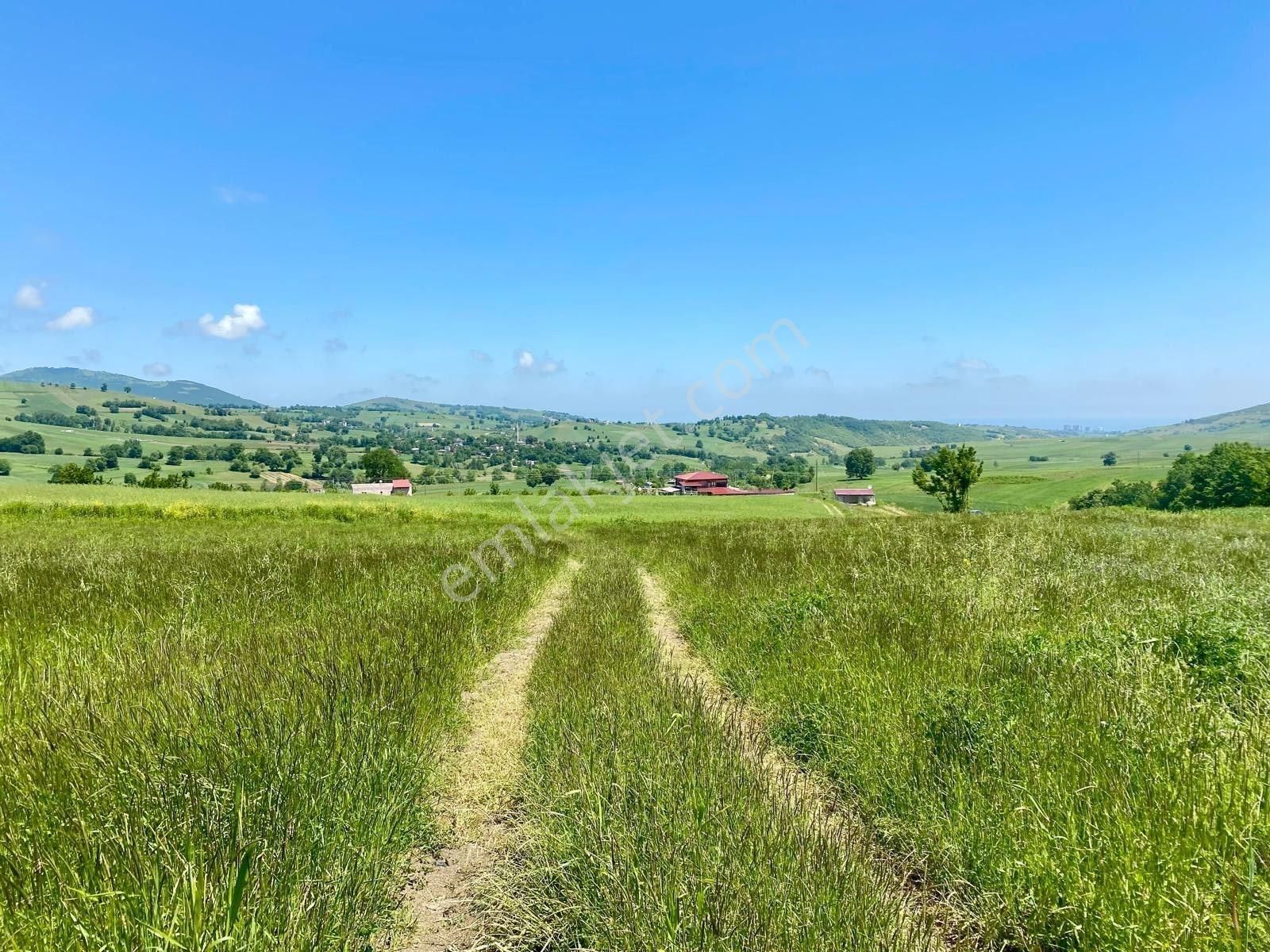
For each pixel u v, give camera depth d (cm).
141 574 1086
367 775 395
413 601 948
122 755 375
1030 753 400
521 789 443
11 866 273
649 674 646
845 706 521
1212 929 255
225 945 239
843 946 261
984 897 313
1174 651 572
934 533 1507
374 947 300
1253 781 329
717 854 307
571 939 300
